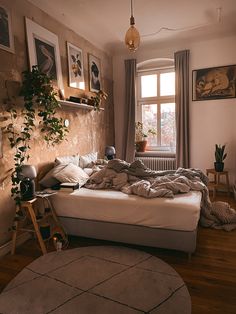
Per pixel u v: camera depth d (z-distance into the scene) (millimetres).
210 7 3408
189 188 2729
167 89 5152
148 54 5027
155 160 5020
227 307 1673
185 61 4672
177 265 2213
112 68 5324
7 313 1662
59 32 3471
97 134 4645
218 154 4402
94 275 2049
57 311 1653
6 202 2562
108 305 1691
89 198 2596
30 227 2721
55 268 2176
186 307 1657
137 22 3830
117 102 5383
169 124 5207
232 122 4602
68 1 3123
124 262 2246
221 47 4527
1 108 2477
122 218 2473
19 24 2736
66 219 2736
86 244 2689
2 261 2379
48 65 3188
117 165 3139
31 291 1870
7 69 2562
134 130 5117
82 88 4066
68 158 3473
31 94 2715
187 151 4816
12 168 2617
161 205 2312
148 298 1752
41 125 3055
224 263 2232
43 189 3021
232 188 4637
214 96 4652
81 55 4035
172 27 4047
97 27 3965
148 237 2404
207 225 3031
